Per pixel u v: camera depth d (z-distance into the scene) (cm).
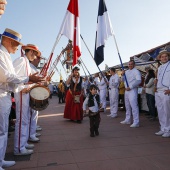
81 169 336
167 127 531
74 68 762
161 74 540
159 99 548
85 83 1195
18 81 308
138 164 352
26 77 322
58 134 579
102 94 1002
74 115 755
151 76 767
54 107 1318
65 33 552
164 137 522
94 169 335
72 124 725
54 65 512
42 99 398
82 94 775
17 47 337
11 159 387
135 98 663
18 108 401
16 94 399
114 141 496
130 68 687
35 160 380
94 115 546
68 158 387
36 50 426
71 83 768
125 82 691
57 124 727
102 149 436
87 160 375
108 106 1291
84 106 565
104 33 669
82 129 641
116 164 353
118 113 971
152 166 343
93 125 545
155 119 775
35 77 331
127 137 531
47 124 729
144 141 490
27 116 412
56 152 423
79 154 409
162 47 768
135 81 655
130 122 715
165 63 543
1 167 319
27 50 426
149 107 773
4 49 319
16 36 325
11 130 630
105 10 672
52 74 502
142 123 718
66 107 788
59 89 1688
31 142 498
